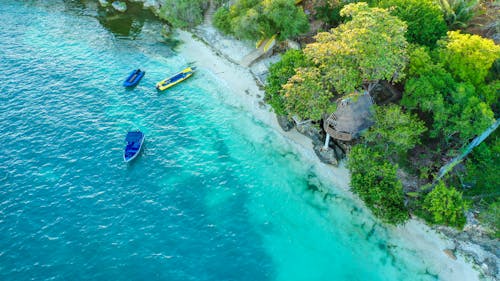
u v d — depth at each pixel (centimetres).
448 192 4347
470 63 4909
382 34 4553
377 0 6116
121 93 6469
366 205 4794
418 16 5575
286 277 4341
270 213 4919
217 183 5216
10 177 5125
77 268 4284
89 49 7344
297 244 4622
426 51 5206
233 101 6331
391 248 4572
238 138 5800
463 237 4556
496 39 5766
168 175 5281
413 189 4897
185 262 4406
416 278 4338
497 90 5006
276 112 5541
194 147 5666
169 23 7869
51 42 7481
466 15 5731
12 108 6066
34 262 4316
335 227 4775
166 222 4759
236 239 4644
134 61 7106
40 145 5550
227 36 7194
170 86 6562
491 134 5153
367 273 4391
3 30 7725
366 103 5053
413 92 4875
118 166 5347
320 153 5450
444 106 4741
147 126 5931
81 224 4681
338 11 6200
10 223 4647
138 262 4372
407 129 4616
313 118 4919
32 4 8519
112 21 8012
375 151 4969
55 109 6103
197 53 7188
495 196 4688
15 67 6838
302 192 5131
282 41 6662
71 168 5288
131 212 4838
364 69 4662
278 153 5584
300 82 5103
